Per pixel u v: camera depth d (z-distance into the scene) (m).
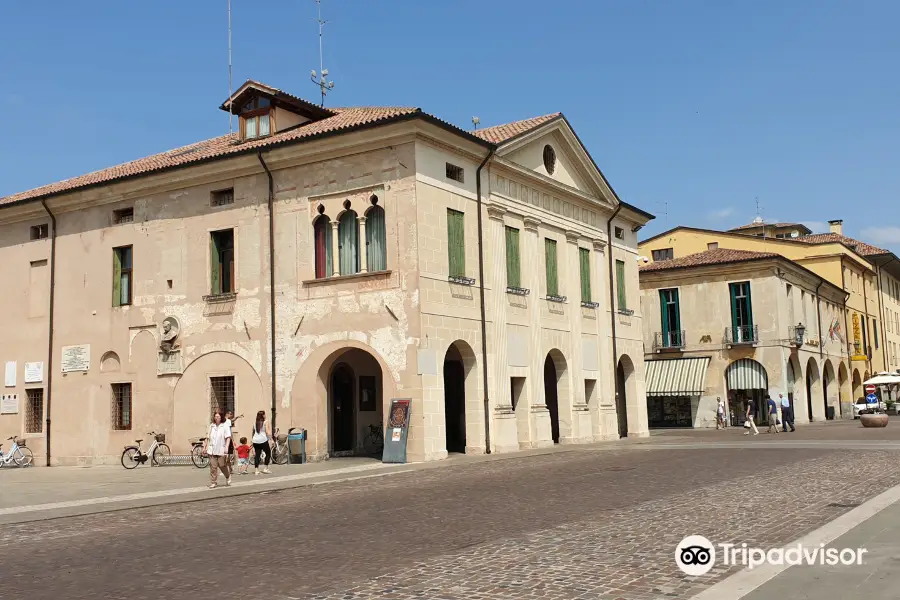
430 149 27.86
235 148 31.84
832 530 11.69
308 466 26.48
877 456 23.80
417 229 26.92
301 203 29.05
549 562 10.34
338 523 14.27
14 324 35.16
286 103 32.38
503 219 31.42
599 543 11.48
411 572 10.03
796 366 55.75
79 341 33.38
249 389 29.41
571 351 35.12
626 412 40.62
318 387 28.20
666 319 55.28
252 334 29.52
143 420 31.44
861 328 72.25
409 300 26.83
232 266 30.52
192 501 18.72
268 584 9.67
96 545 12.97
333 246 28.34
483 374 29.42
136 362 31.88
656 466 23.05
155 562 11.30
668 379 54.12
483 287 29.92
